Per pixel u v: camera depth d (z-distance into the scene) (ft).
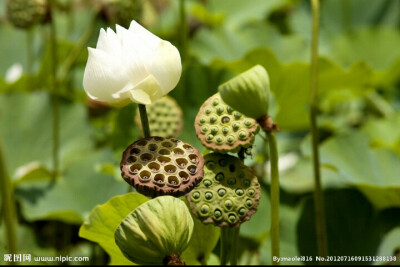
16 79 8.16
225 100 4.36
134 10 6.61
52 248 6.66
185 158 4.33
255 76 4.32
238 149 4.54
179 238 4.28
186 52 8.11
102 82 4.35
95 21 7.36
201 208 4.50
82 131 7.63
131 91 4.35
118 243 4.30
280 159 8.05
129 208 4.93
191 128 6.63
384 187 6.23
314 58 5.80
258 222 6.27
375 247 6.30
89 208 6.71
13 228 4.05
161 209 4.24
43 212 6.61
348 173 6.63
